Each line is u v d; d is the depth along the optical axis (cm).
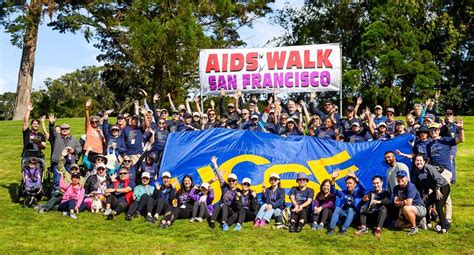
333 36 5331
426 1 4891
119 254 1097
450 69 5331
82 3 4378
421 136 1301
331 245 1152
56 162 1441
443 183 1215
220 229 1266
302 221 1253
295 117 1650
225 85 1788
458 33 4991
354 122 1525
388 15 4681
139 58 4359
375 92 4628
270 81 1770
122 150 1498
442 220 1208
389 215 1252
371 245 1146
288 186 1407
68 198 1370
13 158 2033
